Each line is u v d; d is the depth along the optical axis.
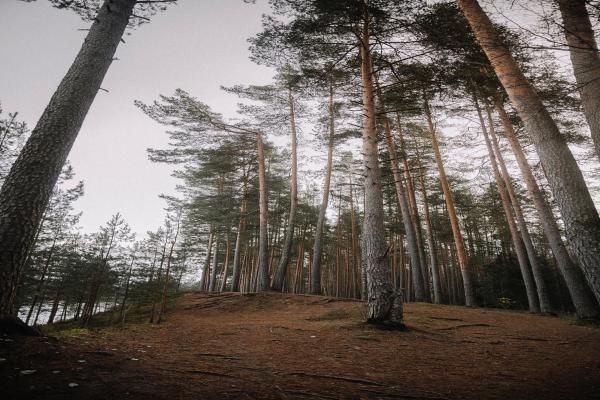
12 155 19.83
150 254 24.72
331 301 13.61
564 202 4.87
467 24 8.06
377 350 5.39
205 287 32.06
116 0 7.08
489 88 12.53
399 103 12.09
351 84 12.52
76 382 2.73
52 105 5.77
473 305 15.09
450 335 7.19
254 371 3.68
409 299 27.73
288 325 8.31
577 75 5.23
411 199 21.52
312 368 4.01
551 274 20.58
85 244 28.25
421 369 4.24
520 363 4.69
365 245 8.12
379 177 8.61
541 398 3.02
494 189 24.69
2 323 4.20
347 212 36.50
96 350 3.97
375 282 7.71
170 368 3.52
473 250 29.17
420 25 8.66
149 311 13.80
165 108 16.78
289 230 18.08
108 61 6.64
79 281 21.94
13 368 2.90
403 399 2.94
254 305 13.65
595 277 4.35
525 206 23.25
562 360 4.88
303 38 10.00
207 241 30.98
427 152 22.55
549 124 5.32
